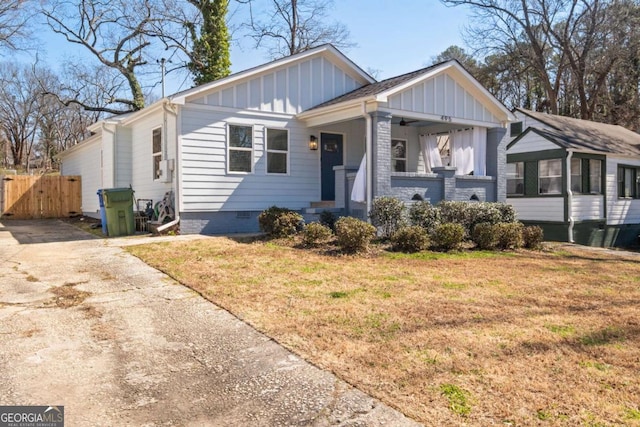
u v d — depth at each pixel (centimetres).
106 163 1492
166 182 1132
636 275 743
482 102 1279
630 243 1775
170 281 626
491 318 475
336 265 745
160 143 1217
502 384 322
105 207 1096
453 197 1191
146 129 1308
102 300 536
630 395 308
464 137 1321
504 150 1334
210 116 1109
